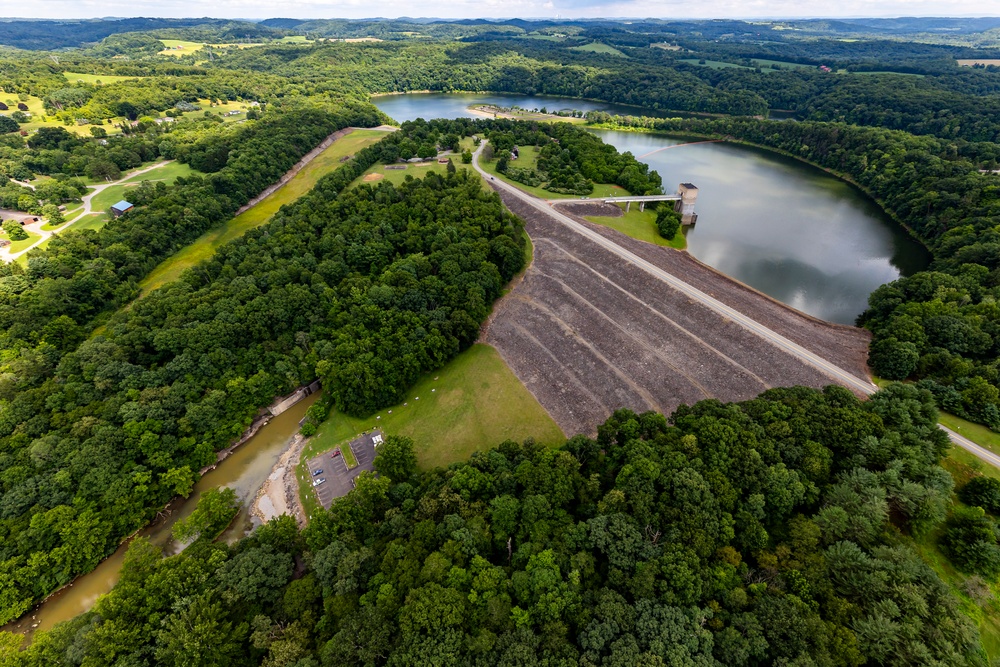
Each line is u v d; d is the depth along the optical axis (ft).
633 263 457.68
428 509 221.25
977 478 217.97
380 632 166.61
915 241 565.12
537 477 225.76
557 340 384.88
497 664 154.61
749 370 339.16
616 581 178.09
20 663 173.99
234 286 377.09
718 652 153.99
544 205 586.45
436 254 428.56
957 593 183.62
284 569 209.26
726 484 203.10
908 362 307.37
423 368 356.38
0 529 228.02
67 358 306.55
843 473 213.66
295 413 337.52
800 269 505.25
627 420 262.67
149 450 272.31
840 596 171.94
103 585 238.27
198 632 179.93
